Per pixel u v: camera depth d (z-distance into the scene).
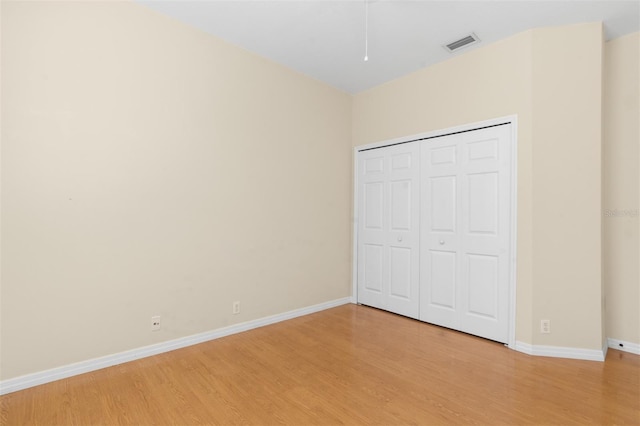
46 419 1.84
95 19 2.39
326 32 2.93
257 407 1.97
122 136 2.51
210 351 2.76
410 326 3.40
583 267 2.62
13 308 2.10
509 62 2.91
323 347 2.86
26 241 2.14
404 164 3.75
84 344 2.36
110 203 2.46
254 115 3.32
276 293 3.52
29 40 2.14
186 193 2.85
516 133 2.85
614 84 2.87
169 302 2.76
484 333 3.04
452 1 2.46
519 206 2.83
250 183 3.29
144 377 2.31
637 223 2.78
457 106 3.26
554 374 2.37
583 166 2.62
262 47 3.21
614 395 2.10
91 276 2.38
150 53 2.65
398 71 3.65
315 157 3.90
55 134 2.23
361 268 4.23
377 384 2.23
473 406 1.98
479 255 3.09
